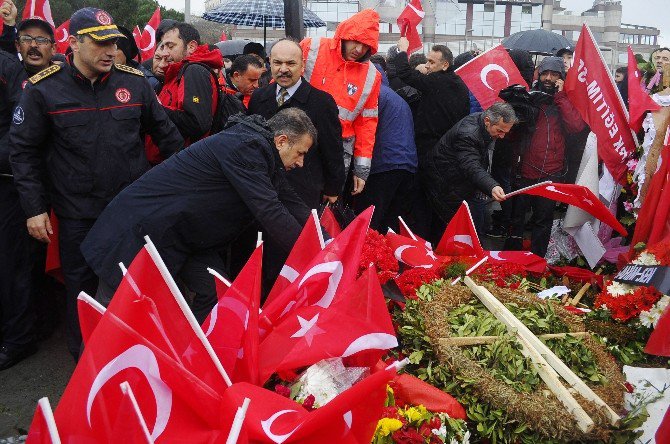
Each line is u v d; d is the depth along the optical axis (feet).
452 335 11.00
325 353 8.29
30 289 14.44
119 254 10.91
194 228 11.18
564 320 12.19
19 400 12.99
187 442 7.18
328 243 9.87
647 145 16.17
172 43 16.67
